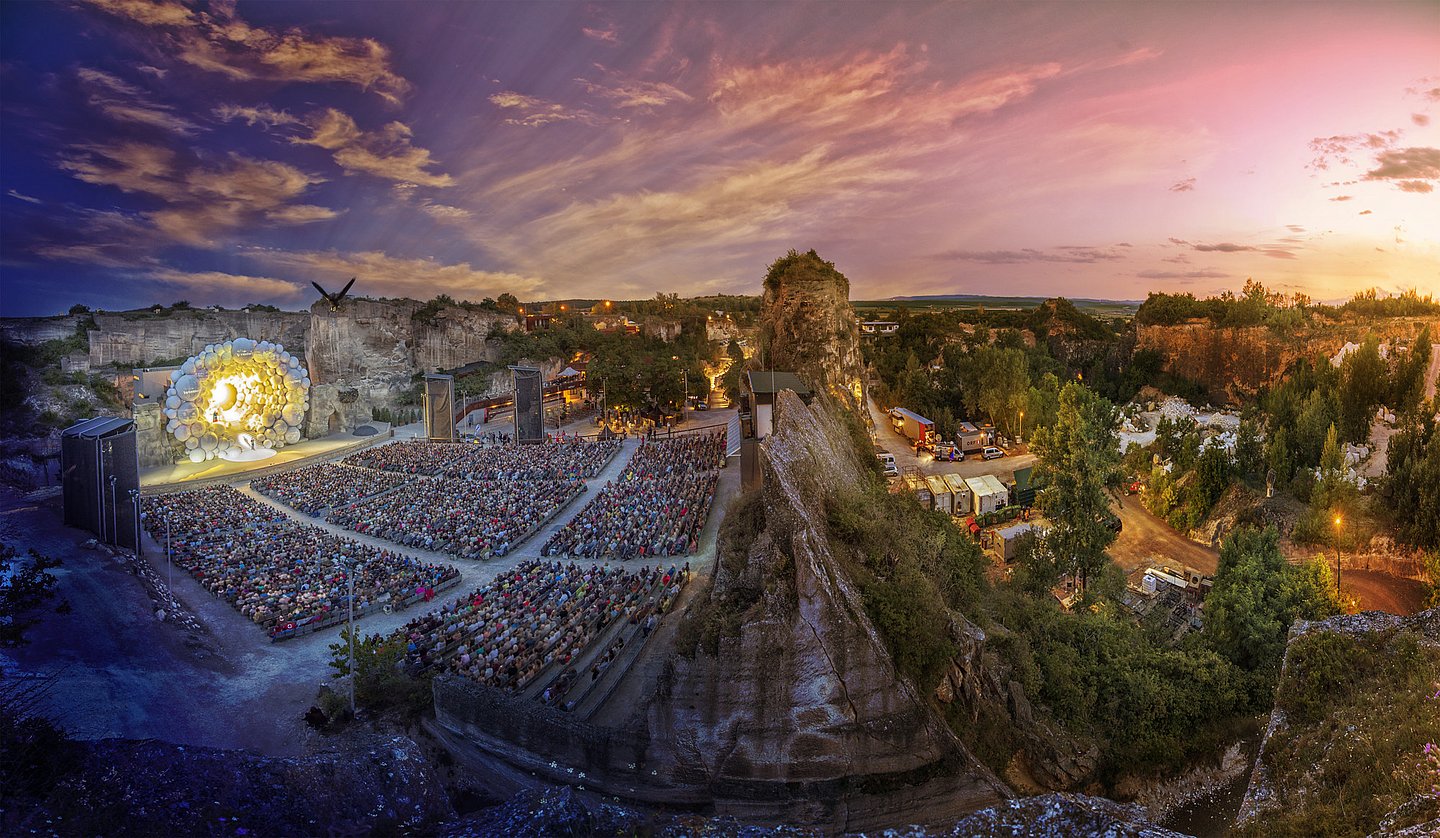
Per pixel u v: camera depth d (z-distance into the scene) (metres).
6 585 44.25
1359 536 61.72
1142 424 115.75
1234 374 135.25
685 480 80.44
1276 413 94.81
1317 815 16.58
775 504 30.42
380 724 34.12
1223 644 43.47
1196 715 36.94
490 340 166.50
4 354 114.88
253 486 85.38
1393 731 17.80
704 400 155.25
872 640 27.92
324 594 48.66
